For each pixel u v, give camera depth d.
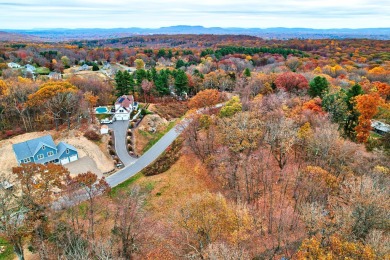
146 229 47.03
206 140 68.62
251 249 38.66
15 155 67.81
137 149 79.50
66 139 78.69
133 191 54.47
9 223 38.25
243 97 88.56
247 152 59.00
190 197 56.53
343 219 32.88
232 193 52.31
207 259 32.62
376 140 59.25
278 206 47.25
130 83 109.88
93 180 45.53
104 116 94.31
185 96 117.88
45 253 36.34
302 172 49.56
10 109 83.56
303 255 28.67
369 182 37.38
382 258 26.14
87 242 39.66
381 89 90.81
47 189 41.69
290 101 76.00
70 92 87.31
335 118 65.88
